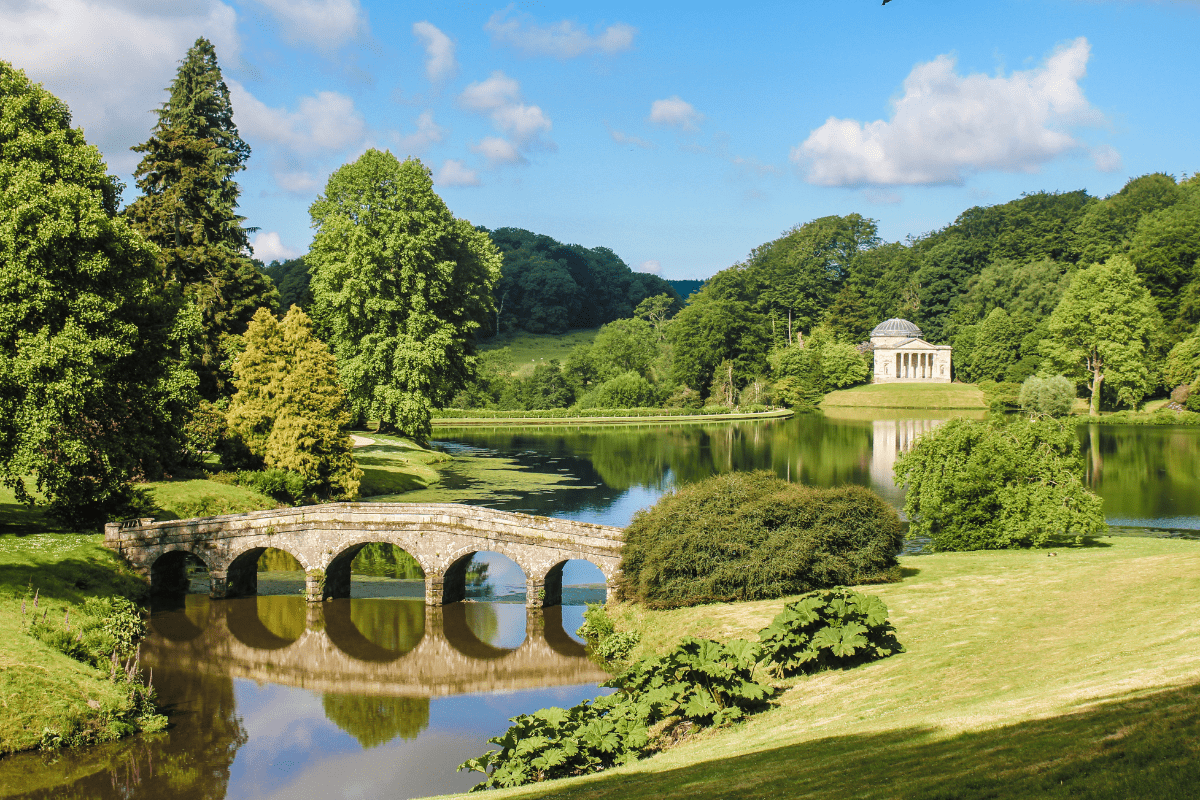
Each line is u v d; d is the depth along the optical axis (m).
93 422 35.31
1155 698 13.42
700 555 32.34
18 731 24.58
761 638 23.59
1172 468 70.75
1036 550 37.88
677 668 21.16
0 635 28.31
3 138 34.44
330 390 57.34
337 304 73.81
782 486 34.69
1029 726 13.62
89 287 33.47
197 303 60.88
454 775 23.78
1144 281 129.38
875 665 22.00
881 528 31.64
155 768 24.17
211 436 54.97
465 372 82.44
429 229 75.81
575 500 61.97
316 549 39.50
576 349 165.12
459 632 35.88
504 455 91.00
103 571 37.16
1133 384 115.19
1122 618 21.27
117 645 31.94
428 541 38.69
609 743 18.48
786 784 13.34
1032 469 39.38
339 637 35.41
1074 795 10.32
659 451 94.75
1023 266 159.50
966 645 21.83
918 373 169.38
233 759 24.80
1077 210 172.12
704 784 14.29
